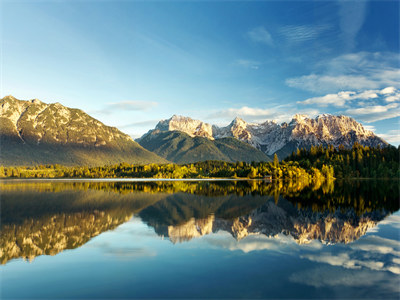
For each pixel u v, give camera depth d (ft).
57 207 179.42
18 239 99.09
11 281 63.67
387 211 163.73
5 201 212.23
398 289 60.18
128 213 155.63
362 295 57.52
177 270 69.72
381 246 91.20
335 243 94.27
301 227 119.34
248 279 64.49
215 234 106.22
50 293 57.93
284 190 328.49
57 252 84.23
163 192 297.12
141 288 59.88
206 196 251.60
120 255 81.00
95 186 415.64
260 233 108.06
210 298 55.57
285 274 67.56
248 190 329.31
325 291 58.95
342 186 408.87
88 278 65.16
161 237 101.24
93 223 127.54
